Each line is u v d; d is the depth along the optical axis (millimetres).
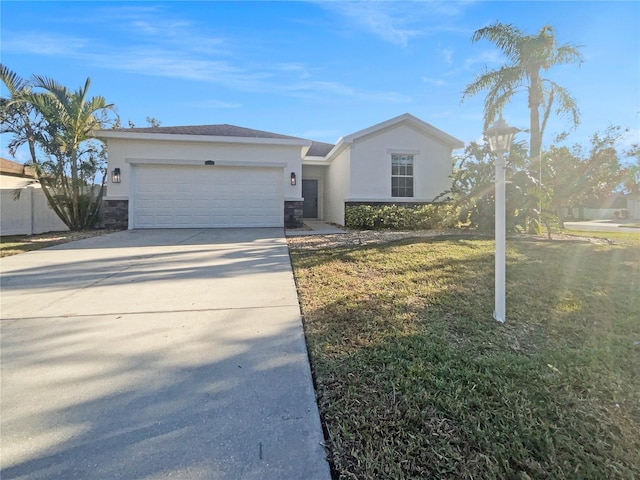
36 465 1752
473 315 3744
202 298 4395
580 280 5109
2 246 8430
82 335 3271
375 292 4578
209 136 13109
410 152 13734
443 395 2318
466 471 1722
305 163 17078
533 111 11898
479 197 10938
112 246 8438
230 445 1896
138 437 1953
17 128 11508
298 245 8562
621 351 2918
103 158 13570
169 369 2674
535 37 11414
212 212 12789
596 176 22500
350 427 2037
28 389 2402
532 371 2596
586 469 1722
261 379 2541
